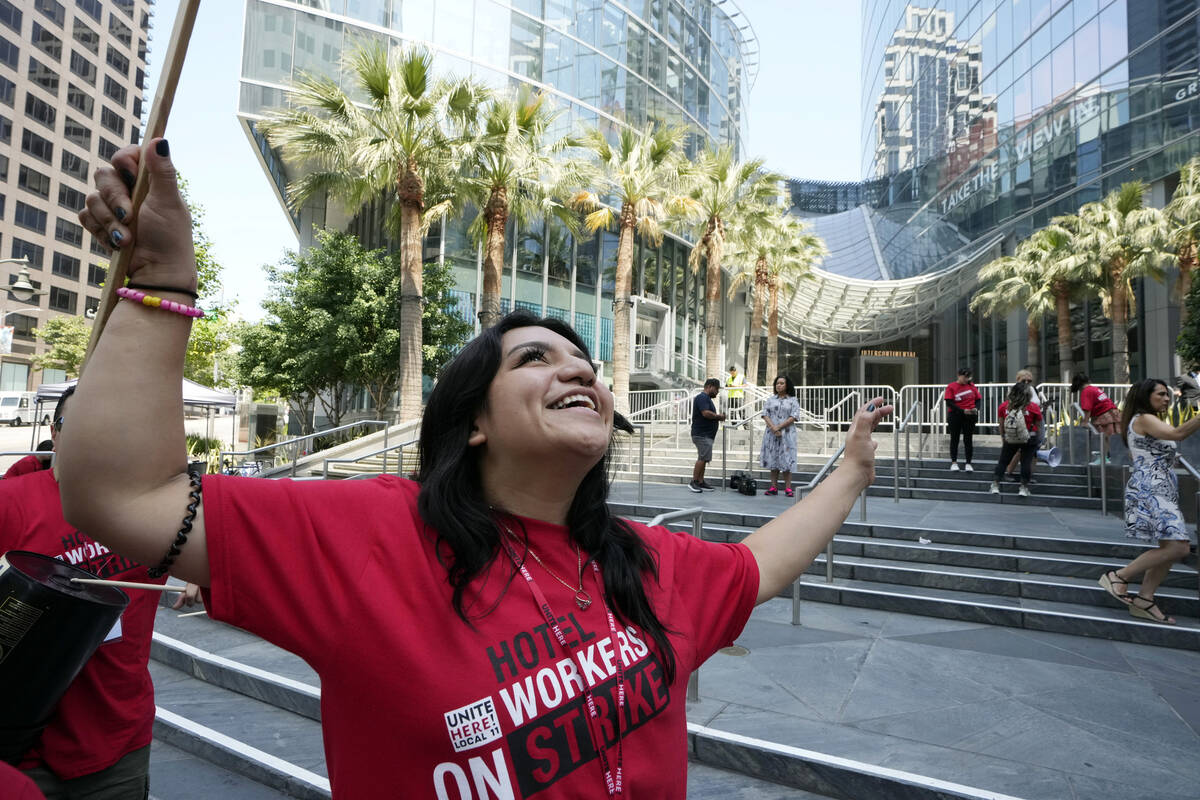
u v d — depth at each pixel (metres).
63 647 1.46
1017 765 2.95
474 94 15.74
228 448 20.22
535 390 1.02
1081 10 25.44
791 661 4.32
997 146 30.83
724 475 10.65
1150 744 3.17
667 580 1.15
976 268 31.16
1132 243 21.27
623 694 0.96
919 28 41.06
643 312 28.50
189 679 4.39
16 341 55.00
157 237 0.78
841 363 45.47
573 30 26.14
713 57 34.38
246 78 20.94
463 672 0.86
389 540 0.92
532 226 24.56
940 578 5.91
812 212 62.59
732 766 3.16
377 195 17.03
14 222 55.22
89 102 62.88
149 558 0.82
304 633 0.85
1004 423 9.60
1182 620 5.01
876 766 2.91
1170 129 21.84
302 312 17.89
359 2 22.12
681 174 20.95
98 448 0.77
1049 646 4.67
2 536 1.93
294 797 3.08
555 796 0.88
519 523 1.03
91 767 1.83
